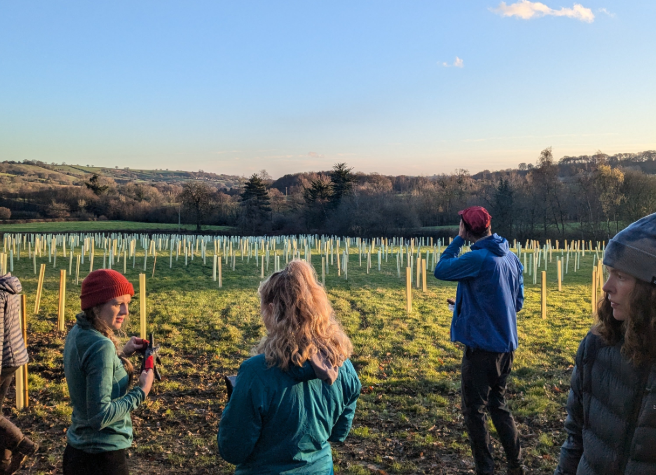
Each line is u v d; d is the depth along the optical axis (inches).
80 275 895.7
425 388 289.3
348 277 912.3
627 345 61.9
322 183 3363.7
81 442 102.4
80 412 103.3
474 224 156.0
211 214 3543.3
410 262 824.9
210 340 434.0
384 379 309.0
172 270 1002.7
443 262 154.4
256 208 3346.5
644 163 3764.8
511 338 148.4
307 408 79.7
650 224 62.6
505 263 151.6
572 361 354.6
